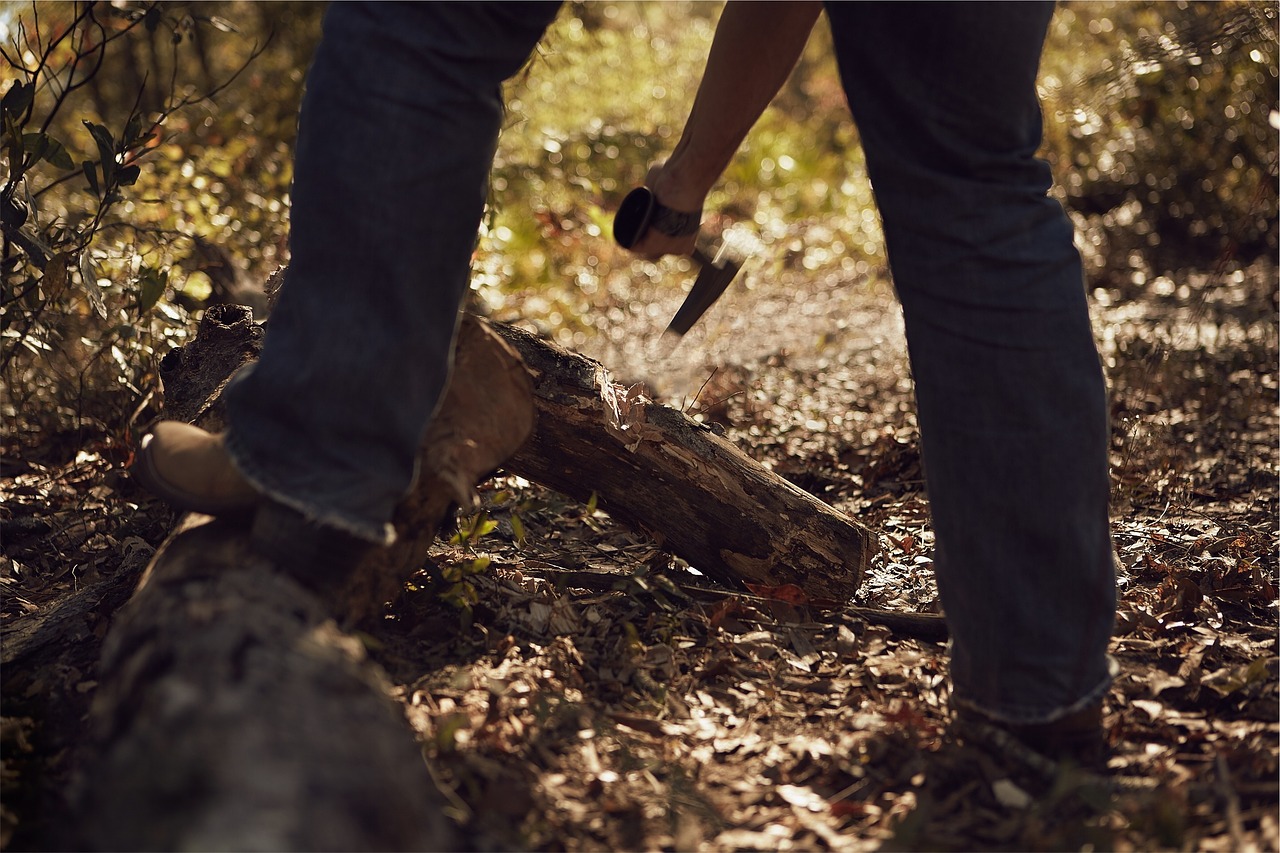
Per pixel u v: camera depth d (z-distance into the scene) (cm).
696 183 195
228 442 150
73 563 246
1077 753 160
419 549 171
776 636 203
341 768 112
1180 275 645
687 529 218
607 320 558
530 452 217
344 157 143
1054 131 612
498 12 145
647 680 185
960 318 153
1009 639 157
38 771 160
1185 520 270
